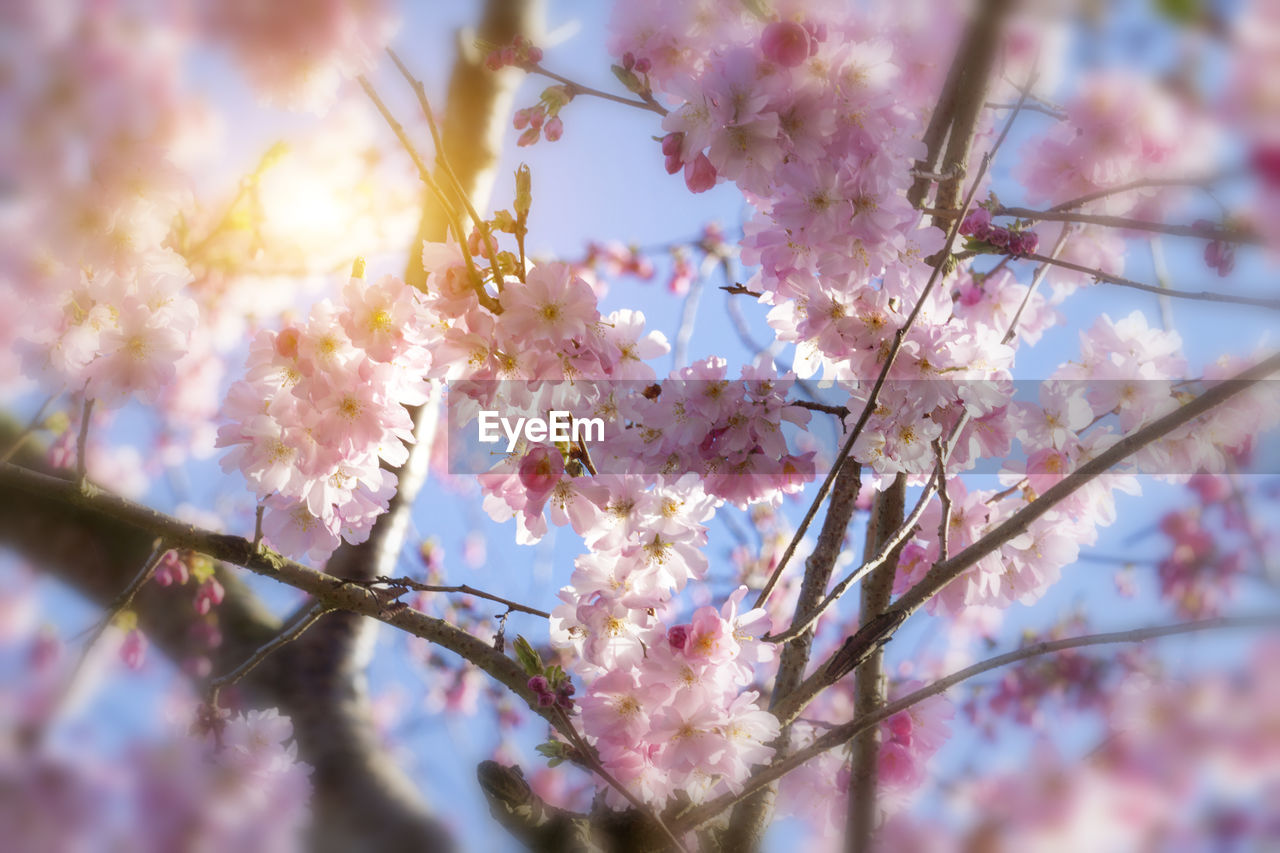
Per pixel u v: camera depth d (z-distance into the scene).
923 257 0.89
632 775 0.83
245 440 0.83
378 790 0.94
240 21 0.78
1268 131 0.83
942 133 0.92
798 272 0.89
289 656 0.99
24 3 0.77
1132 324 0.93
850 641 0.82
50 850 0.87
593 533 0.85
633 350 0.86
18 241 0.81
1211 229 0.89
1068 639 0.78
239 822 0.89
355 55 0.79
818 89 0.85
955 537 0.92
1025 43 0.94
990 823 1.03
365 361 0.81
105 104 0.79
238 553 0.83
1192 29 0.66
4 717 0.89
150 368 0.83
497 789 0.81
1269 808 1.03
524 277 0.80
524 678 0.83
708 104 0.85
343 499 0.83
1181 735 1.03
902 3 0.95
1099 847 1.03
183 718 0.91
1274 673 1.03
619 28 0.91
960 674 0.79
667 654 0.83
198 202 0.98
